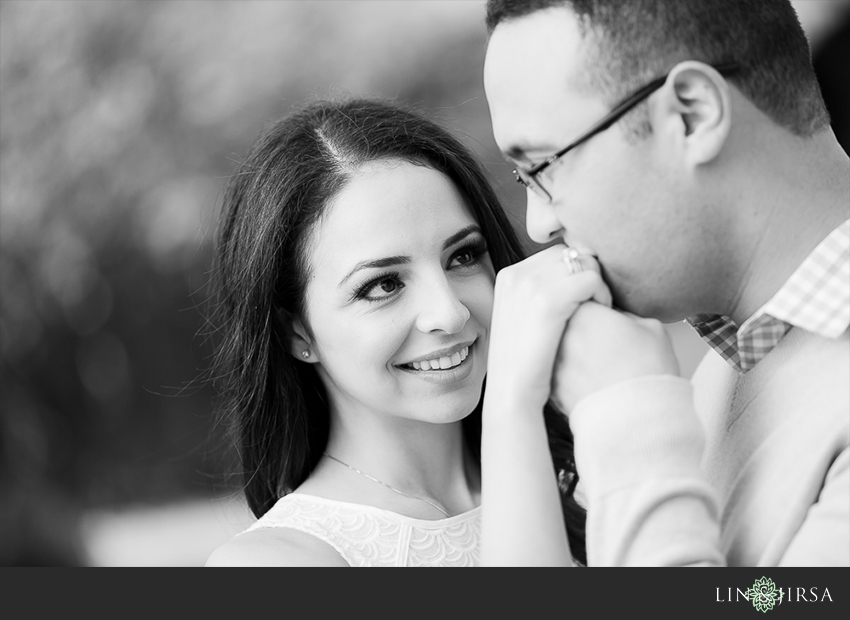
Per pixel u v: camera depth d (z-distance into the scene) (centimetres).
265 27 957
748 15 150
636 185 150
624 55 147
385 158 211
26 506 897
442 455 227
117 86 945
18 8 955
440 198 211
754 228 152
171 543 910
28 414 916
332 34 951
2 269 927
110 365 955
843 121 794
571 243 159
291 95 946
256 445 235
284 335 228
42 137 938
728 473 162
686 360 772
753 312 157
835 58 794
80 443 952
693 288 157
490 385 159
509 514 151
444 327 202
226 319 240
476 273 218
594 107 150
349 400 222
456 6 945
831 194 153
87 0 959
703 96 147
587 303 156
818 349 151
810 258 149
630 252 154
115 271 935
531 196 162
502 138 159
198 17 959
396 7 950
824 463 144
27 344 926
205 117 939
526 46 154
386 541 209
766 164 151
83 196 932
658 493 139
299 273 217
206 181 935
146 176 932
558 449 245
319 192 211
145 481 973
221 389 251
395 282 208
